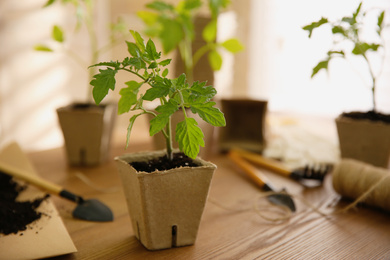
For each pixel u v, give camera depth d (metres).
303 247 0.50
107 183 0.67
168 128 0.50
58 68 1.14
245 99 0.80
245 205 0.60
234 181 0.68
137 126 1.04
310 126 0.98
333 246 0.50
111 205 0.60
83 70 1.19
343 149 0.67
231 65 1.01
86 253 0.49
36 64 1.10
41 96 1.13
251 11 1.06
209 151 0.83
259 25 1.07
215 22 0.76
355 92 0.96
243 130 0.82
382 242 0.51
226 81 1.00
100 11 1.18
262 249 0.50
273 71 1.07
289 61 1.04
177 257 0.48
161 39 0.72
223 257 0.48
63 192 0.59
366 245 0.51
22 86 1.09
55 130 1.17
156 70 0.47
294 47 1.03
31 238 0.49
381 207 0.58
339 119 0.66
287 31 1.03
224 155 0.81
